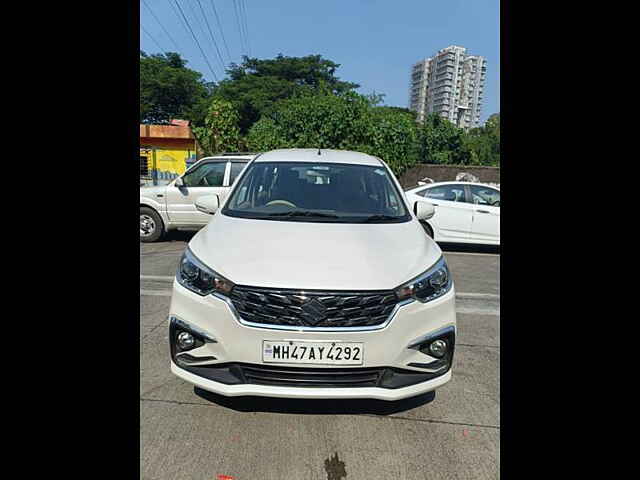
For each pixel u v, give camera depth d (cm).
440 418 272
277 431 253
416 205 376
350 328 228
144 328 408
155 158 1802
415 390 239
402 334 234
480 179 1587
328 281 232
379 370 233
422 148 2423
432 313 244
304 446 242
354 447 242
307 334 226
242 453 235
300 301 227
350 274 237
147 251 745
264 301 229
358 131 1450
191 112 3909
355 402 283
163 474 219
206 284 241
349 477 221
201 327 238
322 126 1458
